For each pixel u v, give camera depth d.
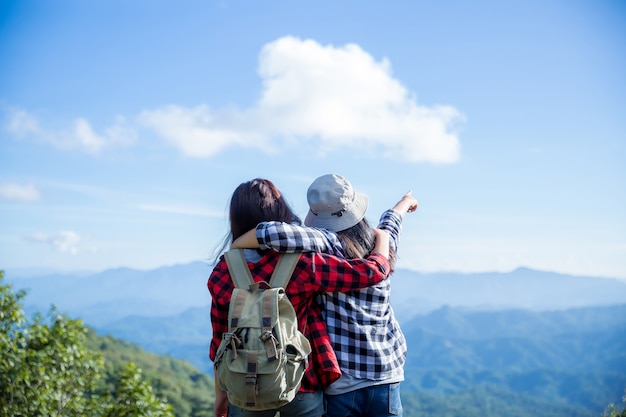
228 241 2.38
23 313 10.49
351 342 2.23
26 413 10.02
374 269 2.21
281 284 2.15
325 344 2.19
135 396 11.47
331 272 2.17
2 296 10.36
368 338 2.24
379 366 2.23
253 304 2.08
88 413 11.13
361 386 2.21
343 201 2.31
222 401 2.39
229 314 2.09
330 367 2.16
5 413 9.83
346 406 2.22
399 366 2.31
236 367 2.01
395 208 2.72
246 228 2.32
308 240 2.17
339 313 2.23
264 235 2.15
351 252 2.27
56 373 10.76
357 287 2.20
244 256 2.23
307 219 2.43
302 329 2.19
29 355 10.41
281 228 2.15
